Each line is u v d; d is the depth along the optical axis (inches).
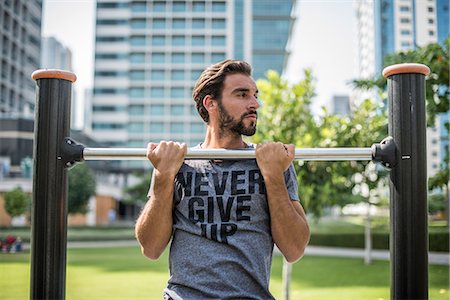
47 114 43.8
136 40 1227.2
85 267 298.0
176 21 1224.8
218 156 43.4
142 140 1222.3
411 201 42.0
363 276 256.7
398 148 42.5
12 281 217.0
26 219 552.1
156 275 262.7
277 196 43.1
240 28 1238.3
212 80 47.1
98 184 927.7
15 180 565.6
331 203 208.8
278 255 364.5
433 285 153.6
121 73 1223.5
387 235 432.5
